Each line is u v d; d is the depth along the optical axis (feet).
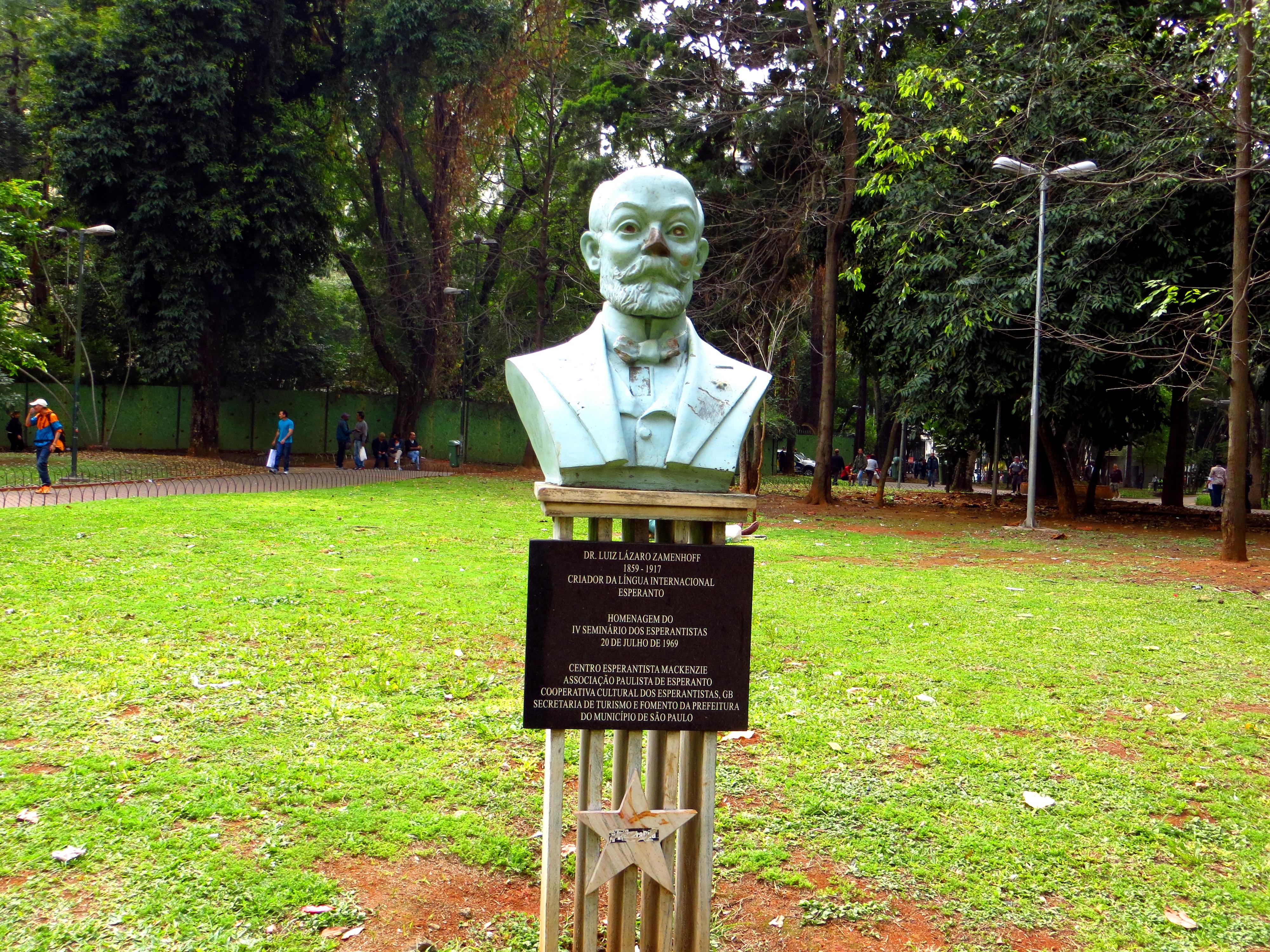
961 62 56.70
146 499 47.80
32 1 95.96
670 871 9.92
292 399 111.45
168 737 15.60
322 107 95.09
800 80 66.33
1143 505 86.84
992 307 52.03
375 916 10.95
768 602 28.37
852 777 15.16
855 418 160.35
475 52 80.84
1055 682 20.43
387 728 16.58
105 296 96.32
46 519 37.58
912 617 26.71
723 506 9.92
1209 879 12.28
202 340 85.87
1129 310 50.90
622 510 9.75
